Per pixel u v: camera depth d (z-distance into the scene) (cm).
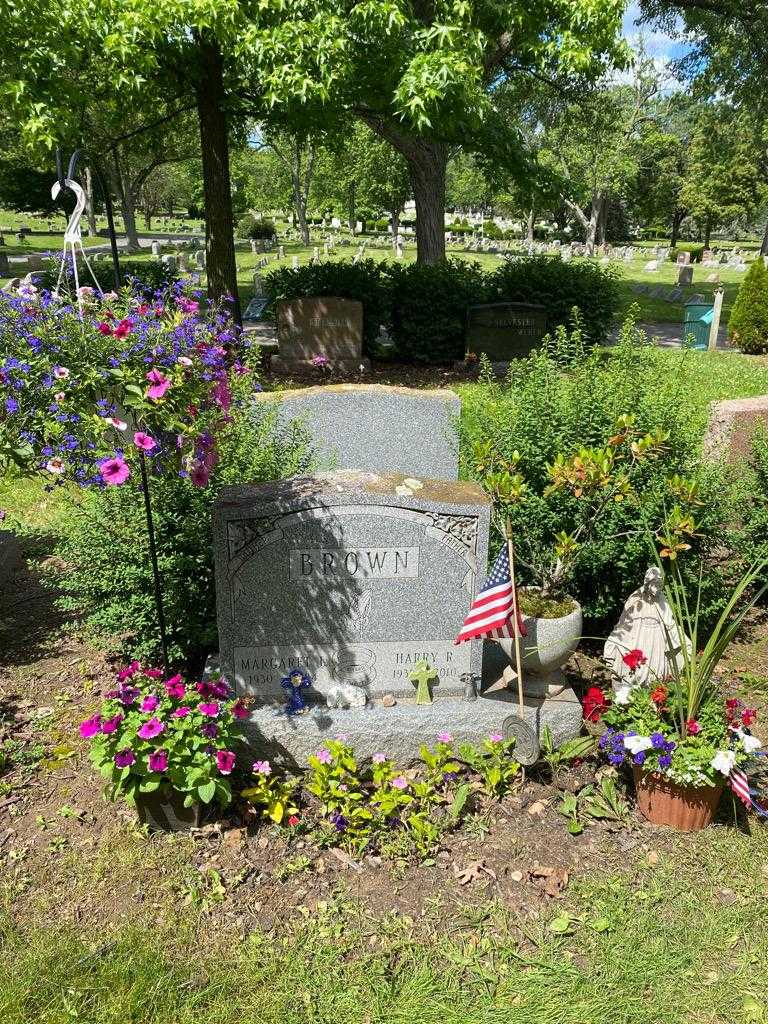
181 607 504
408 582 448
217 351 410
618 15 1227
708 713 412
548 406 610
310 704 455
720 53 2147
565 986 326
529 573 563
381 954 339
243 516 424
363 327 1566
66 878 374
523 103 2352
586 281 1602
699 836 408
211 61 1267
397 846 395
